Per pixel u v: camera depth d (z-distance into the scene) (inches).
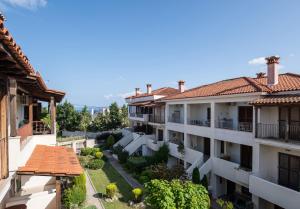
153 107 1353.3
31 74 297.3
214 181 789.2
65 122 1990.7
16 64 222.8
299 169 553.0
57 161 438.9
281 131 591.5
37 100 712.4
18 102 538.0
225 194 788.6
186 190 349.7
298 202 488.4
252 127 674.8
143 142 1317.7
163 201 331.6
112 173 1065.5
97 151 1368.1
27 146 418.3
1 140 275.4
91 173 1062.4
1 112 276.8
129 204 725.9
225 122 784.3
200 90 999.0
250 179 609.3
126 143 1507.1
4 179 277.9
